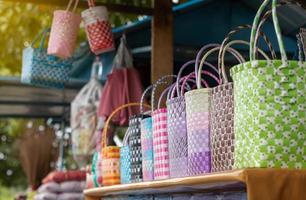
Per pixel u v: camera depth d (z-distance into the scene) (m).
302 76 2.36
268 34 4.41
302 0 3.71
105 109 4.78
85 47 5.51
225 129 2.64
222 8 4.74
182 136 2.96
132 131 3.58
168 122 3.08
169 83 4.26
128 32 5.06
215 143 2.71
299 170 2.29
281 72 2.35
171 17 4.47
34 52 4.76
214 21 4.75
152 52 4.40
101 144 4.80
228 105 2.63
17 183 13.61
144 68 5.30
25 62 4.87
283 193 2.26
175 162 3.01
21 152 7.16
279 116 2.34
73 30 4.24
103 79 5.56
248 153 2.37
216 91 2.72
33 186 7.01
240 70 2.41
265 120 2.33
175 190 3.17
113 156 4.00
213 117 2.73
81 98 5.56
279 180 2.25
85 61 5.79
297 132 2.34
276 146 2.32
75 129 5.56
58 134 7.80
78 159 5.60
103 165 4.08
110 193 3.97
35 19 8.02
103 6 4.29
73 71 5.96
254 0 4.51
